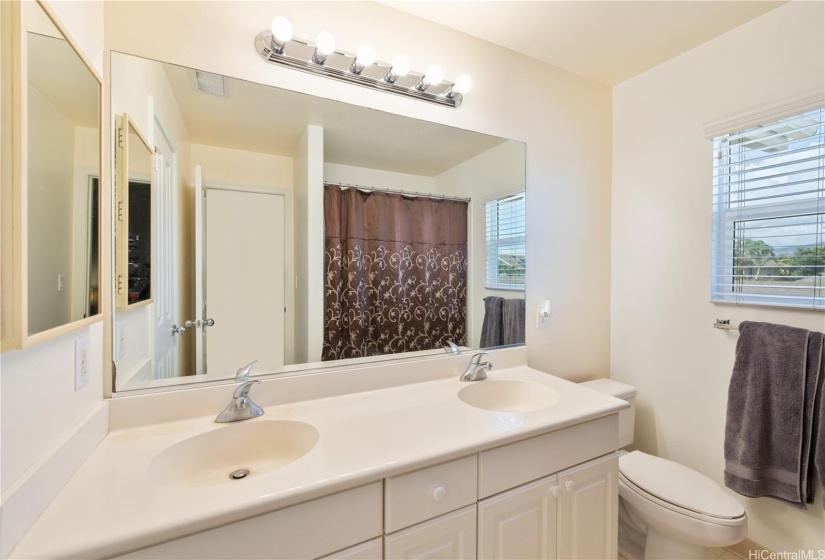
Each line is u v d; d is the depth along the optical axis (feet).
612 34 5.41
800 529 4.71
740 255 5.36
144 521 2.17
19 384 2.05
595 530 4.19
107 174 3.37
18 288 1.92
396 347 5.12
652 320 6.33
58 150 2.38
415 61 4.99
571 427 3.97
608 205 6.90
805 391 4.50
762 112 4.93
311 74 4.42
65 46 2.47
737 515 4.07
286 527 2.54
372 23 4.68
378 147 4.95
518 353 5.90
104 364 3.33
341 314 4.79
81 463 2.75
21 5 1.95
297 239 4.56
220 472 3.37
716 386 5.54
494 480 3.45
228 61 3.96
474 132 5.54
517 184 5.96
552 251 6.31
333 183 4.73
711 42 5.53
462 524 3.27
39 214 2.15
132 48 3.51
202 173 4.04
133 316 3.56
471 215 5.65
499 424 3.61
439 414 3.86
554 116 6.26
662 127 6.17
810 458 4.50
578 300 6.59
